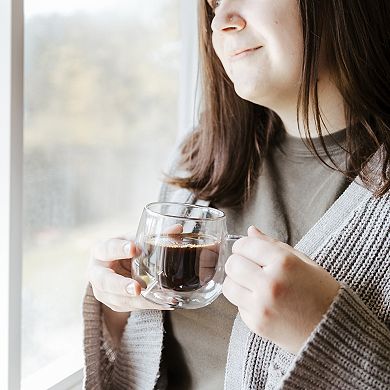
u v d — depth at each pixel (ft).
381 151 3.13
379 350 2.70
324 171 3.39
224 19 3.11
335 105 3.29
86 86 4.41
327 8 3.05
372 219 3.05
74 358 4.35
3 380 3.62
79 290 4.55
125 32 4.66
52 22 4.07
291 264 2.66
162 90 5.08
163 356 3.61
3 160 3.50
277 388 2.68
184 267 2.76
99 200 4.66
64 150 4.31
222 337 3.37
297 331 2.67
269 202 3.50
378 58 3.16
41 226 4.20
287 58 3.06
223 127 3.71
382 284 2.98
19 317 3.65
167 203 3.09
